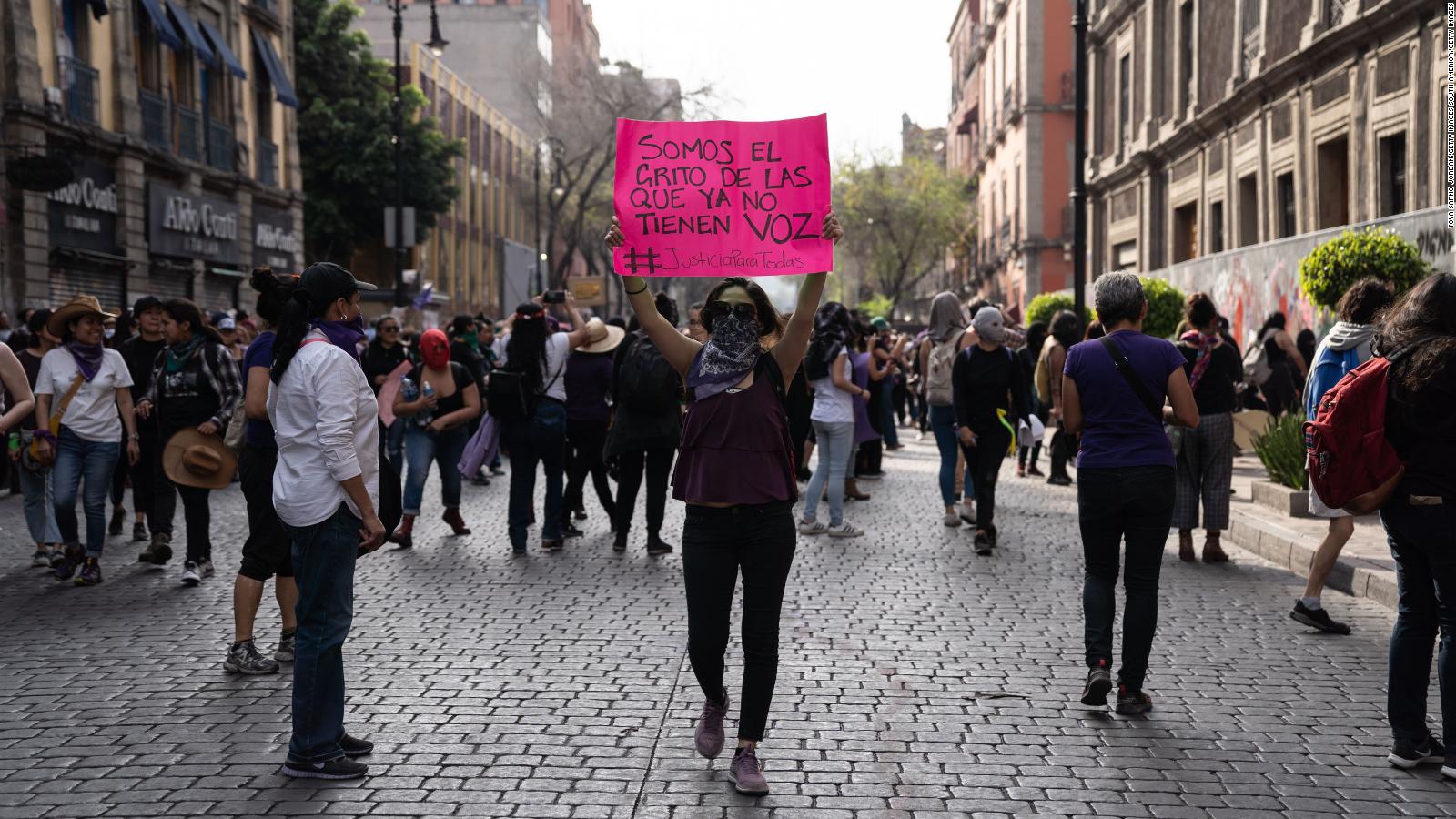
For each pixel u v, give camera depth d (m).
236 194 30.47
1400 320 4.86
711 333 4.68
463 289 58.84
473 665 6.29
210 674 6.16
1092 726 5.36
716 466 4.54
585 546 10.32
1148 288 19.59
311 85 39.16
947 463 11.41
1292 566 9.13
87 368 8.56
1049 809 4.38
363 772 4.68
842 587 8.41
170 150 27.42
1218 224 24.56
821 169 4.76
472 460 10.34
